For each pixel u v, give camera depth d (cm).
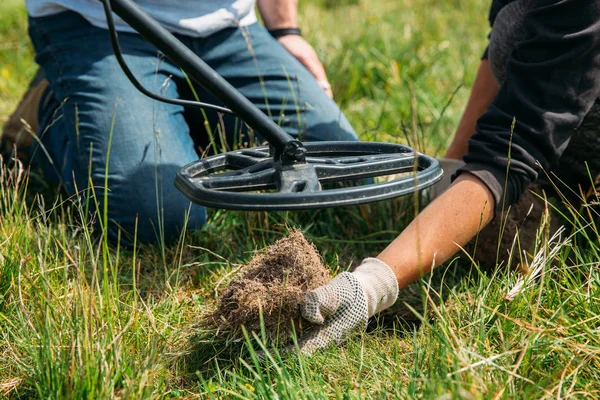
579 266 190
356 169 156
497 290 181
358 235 240
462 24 454
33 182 271
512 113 183
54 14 244
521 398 146
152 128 231
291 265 174
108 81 234
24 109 272
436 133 301
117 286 190
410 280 177
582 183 215
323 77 279
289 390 146
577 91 180
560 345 160
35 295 184
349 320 170
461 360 144
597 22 175
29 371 160
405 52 380
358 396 148
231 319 171
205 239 230
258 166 156
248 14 262
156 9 239
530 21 182
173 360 173
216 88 156
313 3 535
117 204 226
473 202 178
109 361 158
